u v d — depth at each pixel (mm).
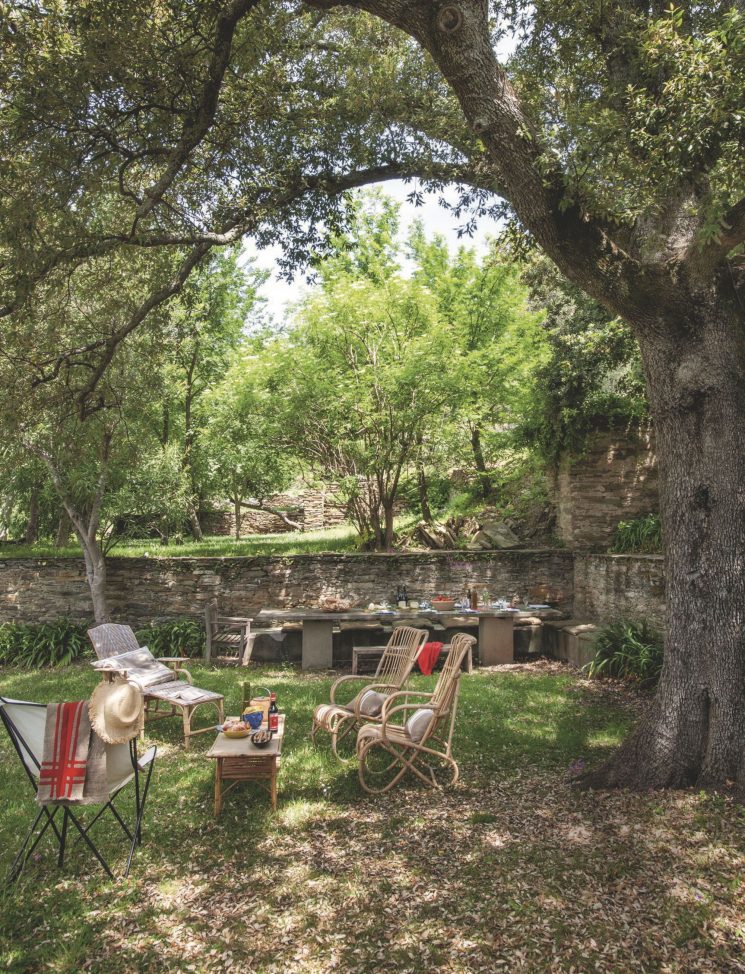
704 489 4359
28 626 10312
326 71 7512
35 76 4918
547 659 9641
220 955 2990
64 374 7184
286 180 7348
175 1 5457
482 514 12742
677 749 4309
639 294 4309
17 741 3822
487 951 2932
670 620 4488
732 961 2756
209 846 4031
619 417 10727
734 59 3674
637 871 3438
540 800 4477
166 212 7043
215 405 11953
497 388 10984
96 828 4297
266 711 4910
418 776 5023
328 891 3475
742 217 3771
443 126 7316
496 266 11977
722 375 4359
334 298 10625
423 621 9836
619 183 4145
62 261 5488
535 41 5914
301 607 10453
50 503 14266
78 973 2887
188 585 10500
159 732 6348
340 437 11102
